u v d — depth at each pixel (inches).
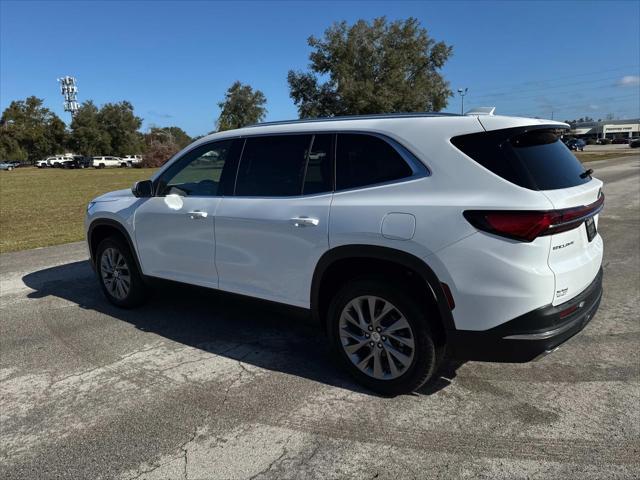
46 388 146.4
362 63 2260.1
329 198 138.8
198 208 170.4
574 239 121.5
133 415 130.6
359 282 133.5
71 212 618.2
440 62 2315.5
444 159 122.6
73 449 117.0
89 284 257.4
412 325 126.6
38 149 4060.0
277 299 153.0
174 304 219.8
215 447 116.0
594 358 154.2
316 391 139.8
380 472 105.5
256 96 3917.3
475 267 115.3
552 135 133.7
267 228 150.0
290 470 107.3
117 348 173.5
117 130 4045.3
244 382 146.3
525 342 114.3
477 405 129.7
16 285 259.3
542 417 123.3
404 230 122.6
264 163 158.1
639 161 1280.8
